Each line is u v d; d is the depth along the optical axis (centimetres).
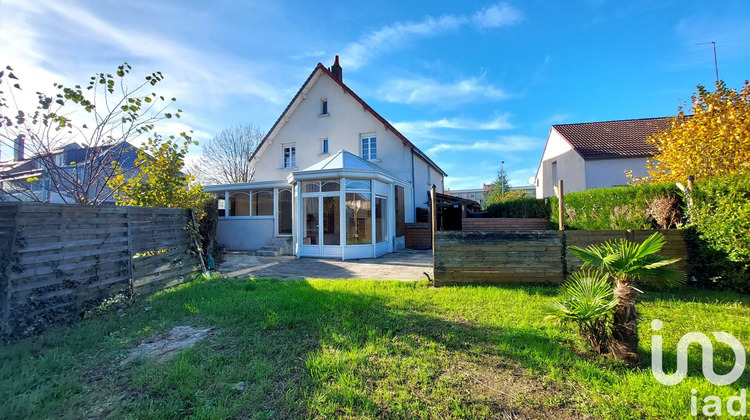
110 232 535
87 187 668
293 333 408
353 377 295
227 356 344
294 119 1833
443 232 682
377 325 433
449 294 591
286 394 267
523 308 499
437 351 356
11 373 304
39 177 719
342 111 1739
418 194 1820
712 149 800
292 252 1303
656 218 727
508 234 670
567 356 336
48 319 425
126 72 680
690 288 602
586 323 341
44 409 246
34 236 414
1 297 381
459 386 285
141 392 276
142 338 400
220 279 762
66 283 454
